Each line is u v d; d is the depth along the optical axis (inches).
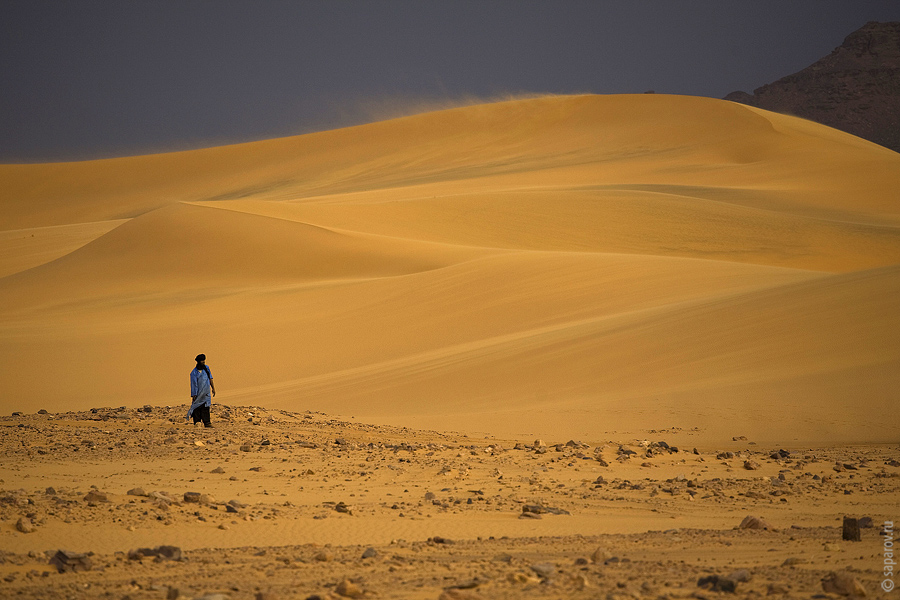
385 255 7431.1
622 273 5644.7
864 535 1190.3
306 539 1131.9
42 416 2743.6
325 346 4808.1
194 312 5846.5
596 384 3174.2
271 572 927.7
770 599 773.9
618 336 3710.6
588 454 2073.1
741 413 2588.6
